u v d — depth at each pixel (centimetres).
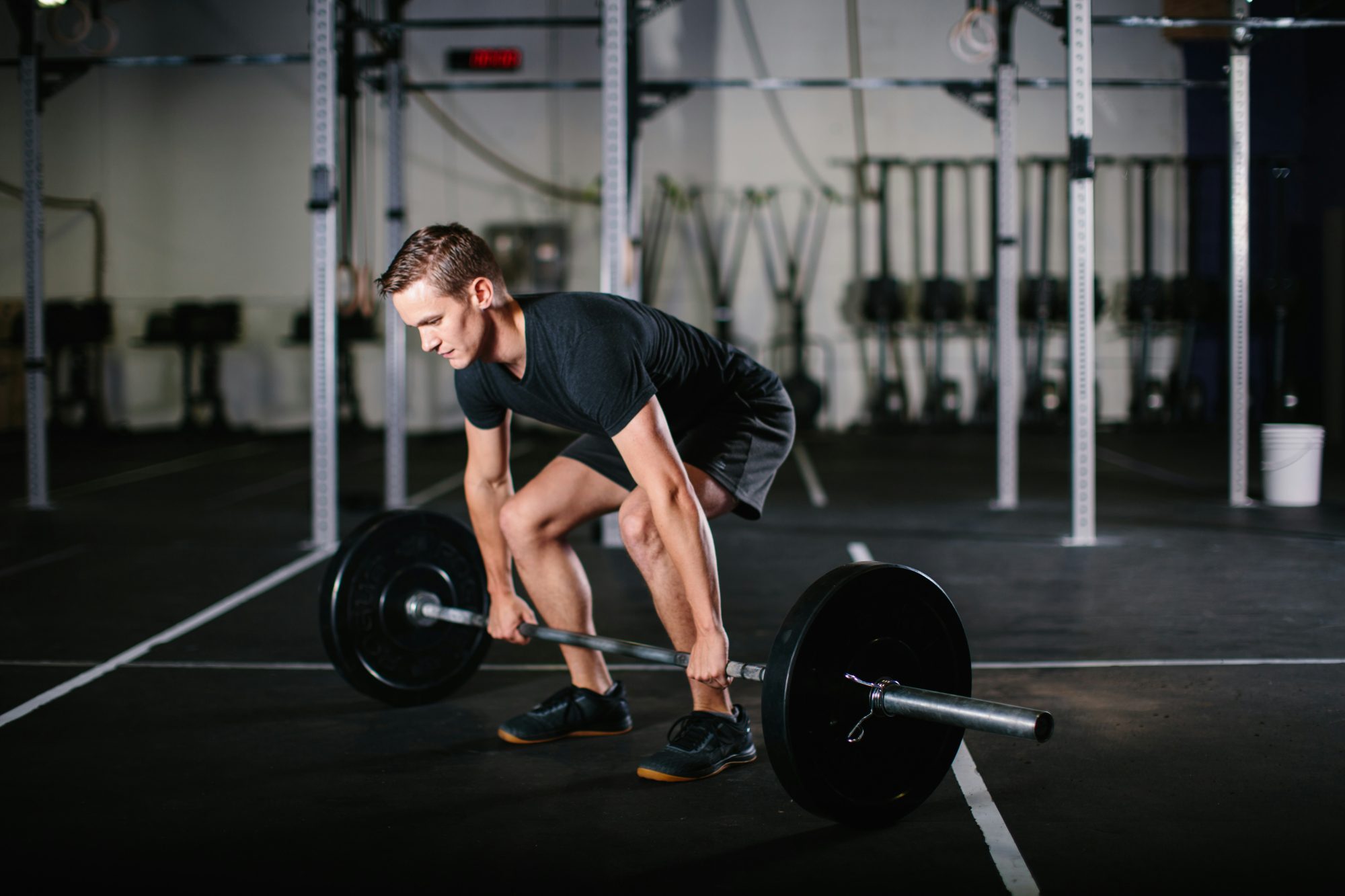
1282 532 488
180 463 833
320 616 236
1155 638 309
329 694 261
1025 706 247
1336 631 312
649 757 207
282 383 1073
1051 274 1040
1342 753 213
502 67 1034
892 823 180
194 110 1055
